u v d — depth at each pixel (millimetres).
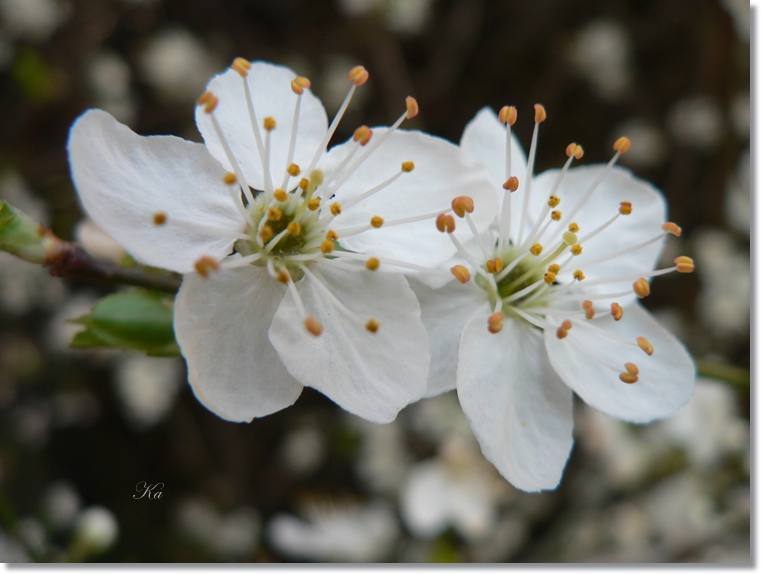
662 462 146
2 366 170
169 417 181
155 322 80
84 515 106
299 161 79
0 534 112
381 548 147
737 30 167
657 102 196
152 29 187
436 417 158
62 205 170
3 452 165
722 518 143
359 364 76
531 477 78
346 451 170
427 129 193
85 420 179
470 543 153
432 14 191
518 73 197
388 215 79
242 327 76
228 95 79
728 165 179
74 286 176
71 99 175
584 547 149
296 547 145
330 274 77
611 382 81
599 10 192
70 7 175
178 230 75
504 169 82
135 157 75
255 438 185
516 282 81
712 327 179
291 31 191
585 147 200
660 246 84
